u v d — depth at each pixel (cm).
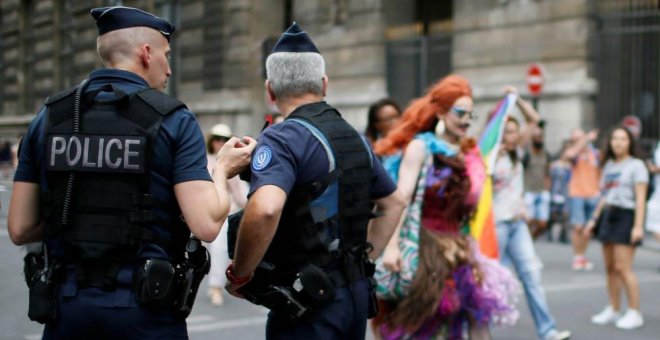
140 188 327
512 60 1822
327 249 359
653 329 828
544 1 1759
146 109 331
